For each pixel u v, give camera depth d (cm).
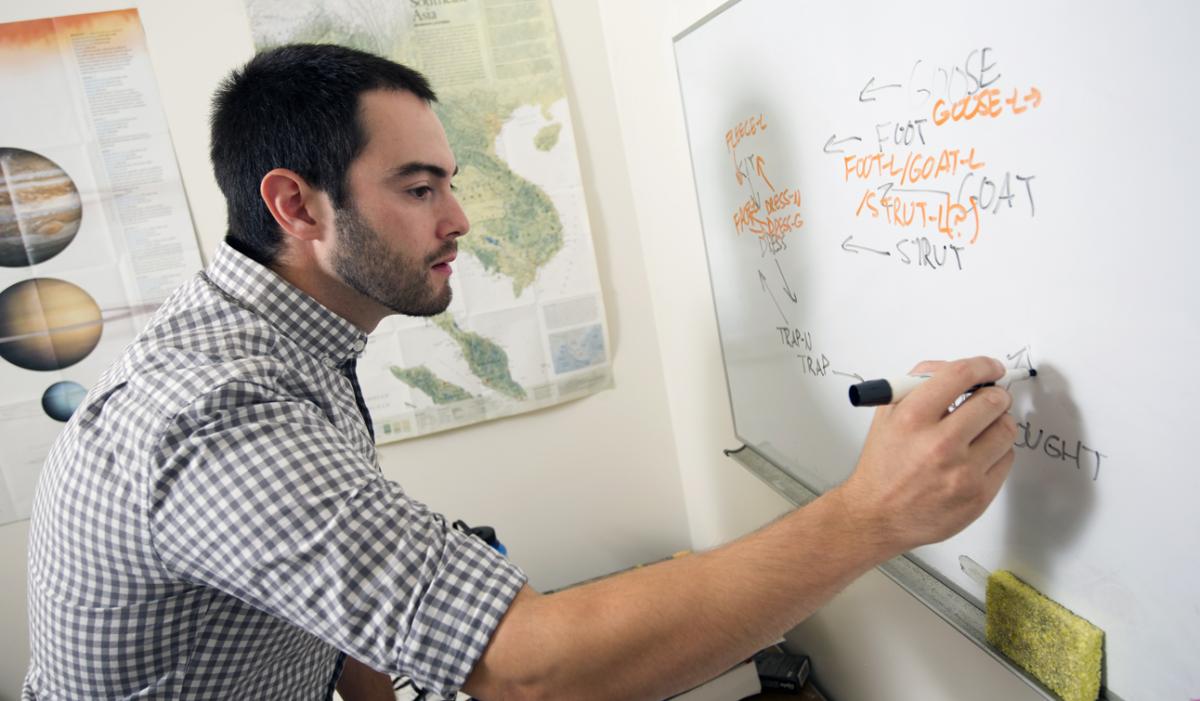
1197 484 47
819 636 122
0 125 132
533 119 152
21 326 137
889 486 54
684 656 54
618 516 171
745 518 139
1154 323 48
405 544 57
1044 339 57
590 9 153
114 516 62
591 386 164
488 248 154
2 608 144
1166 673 53
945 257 66
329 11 140
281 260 75
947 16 59
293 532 55
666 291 152
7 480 141
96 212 138
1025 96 54
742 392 121
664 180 138
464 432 160
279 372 68
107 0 133
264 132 70
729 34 97
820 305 89
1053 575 62
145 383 63
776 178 93
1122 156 47
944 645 88
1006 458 56
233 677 74
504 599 55
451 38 146
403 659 54
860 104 73
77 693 71
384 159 71
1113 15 46
